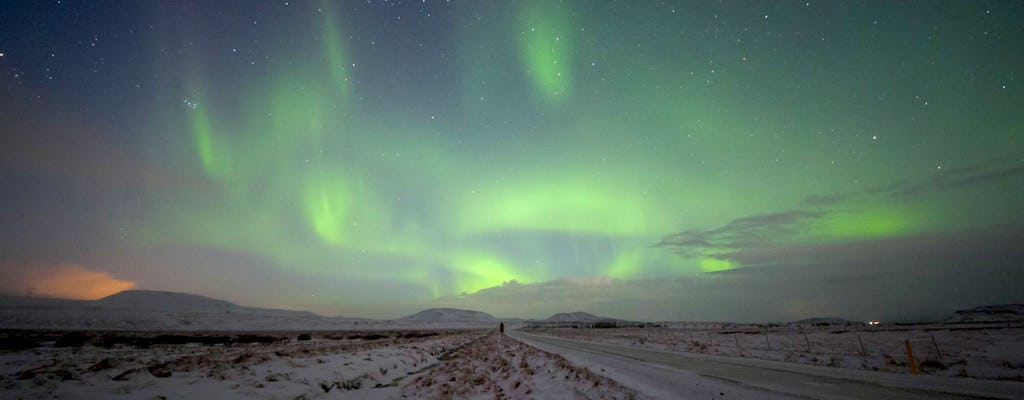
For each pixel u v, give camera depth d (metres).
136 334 72.00
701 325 166.25
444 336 78.12
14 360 19.81
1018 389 11.72
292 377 14.09
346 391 15.27
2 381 10.17
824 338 44.53
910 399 10.70
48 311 153.38
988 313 145.88
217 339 54.06
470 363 24.86
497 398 13.66
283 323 187.62
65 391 9.52
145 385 10.71
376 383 17.64
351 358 21.28
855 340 39.53
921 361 18.92
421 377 19.91
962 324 92.00
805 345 33.72
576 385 14.70
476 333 108.44
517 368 20.75
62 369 12.59
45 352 27.70
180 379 11.80
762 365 20.06
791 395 11.70
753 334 61.75
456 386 15.94
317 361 18.45
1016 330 48.19
